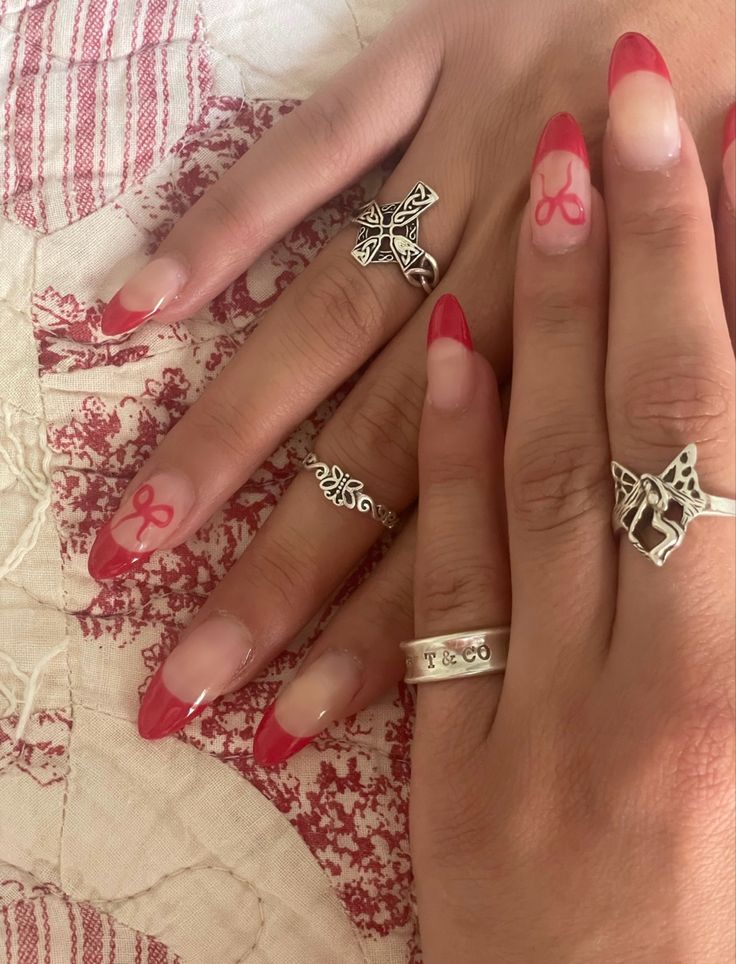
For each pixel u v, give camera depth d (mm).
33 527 223
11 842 212
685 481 172
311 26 252
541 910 172
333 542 220
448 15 236
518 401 193
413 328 225
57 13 242
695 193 186
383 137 236
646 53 185
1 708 216
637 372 181
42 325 231
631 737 167
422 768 190
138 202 238
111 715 217
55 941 210
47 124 238
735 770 164
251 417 223
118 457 228
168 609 222
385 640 213
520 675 181
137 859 213
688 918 165
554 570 181
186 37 247
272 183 229
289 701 207
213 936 210
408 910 210
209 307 234
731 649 167
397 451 221
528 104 228
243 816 213
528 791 174
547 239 190
